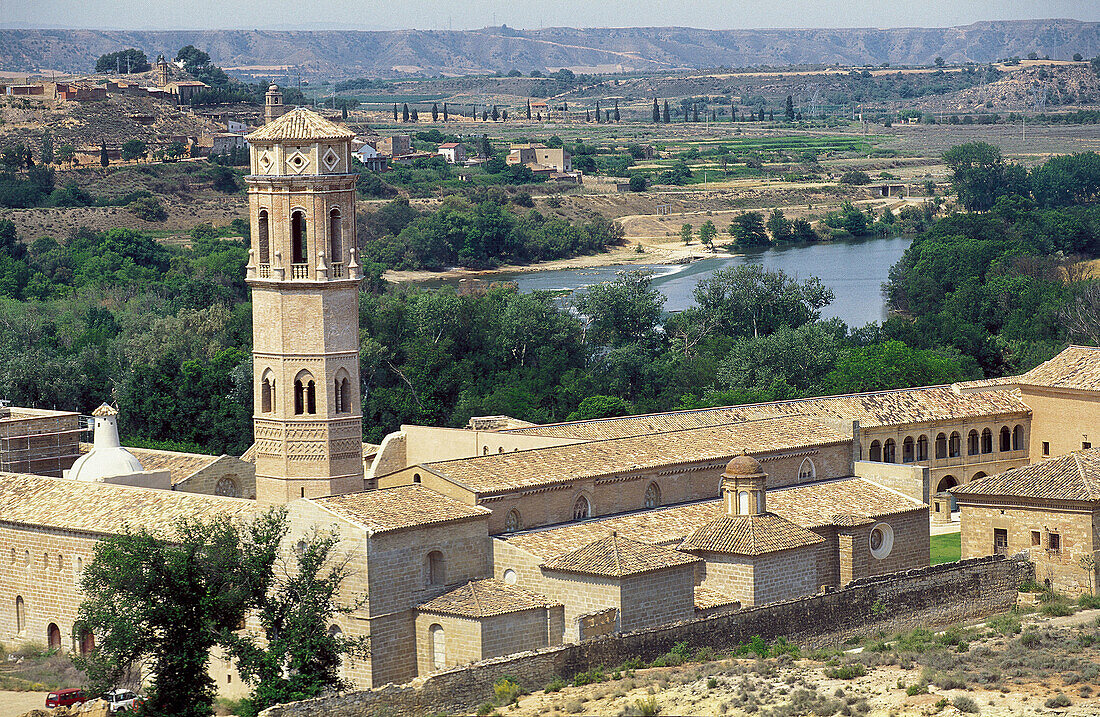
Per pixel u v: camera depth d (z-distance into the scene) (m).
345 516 89.56
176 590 84.00
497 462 102.25
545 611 91.81
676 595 93.69
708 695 77.38
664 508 107.81
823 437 119.31
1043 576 108.00
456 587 93.56
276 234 97.50
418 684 77.38
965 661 84.12
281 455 99.00
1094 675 78.75
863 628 97.19
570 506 103.25
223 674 95.56
